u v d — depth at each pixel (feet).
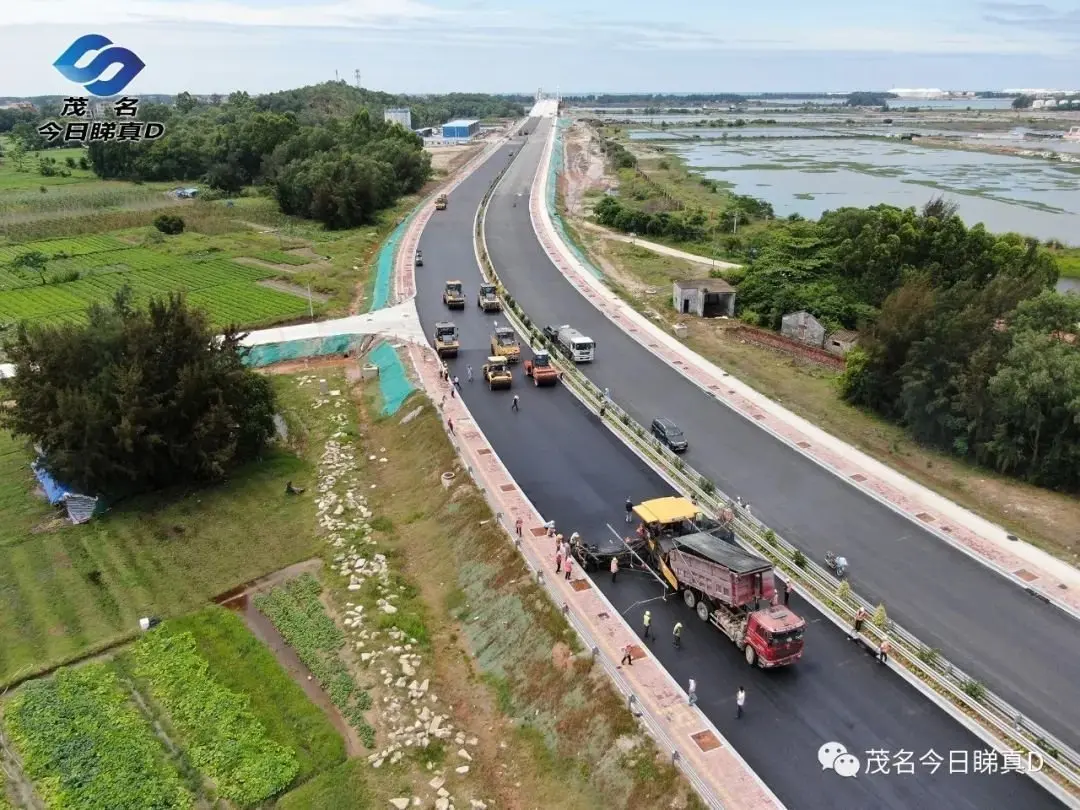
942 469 188.44
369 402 233.55
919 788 101.45
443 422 204.03
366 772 111.65
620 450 193.06
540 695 122.31
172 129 629.92
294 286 335.88
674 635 128.77
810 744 107.96
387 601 148.05
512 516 162.30
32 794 107.65
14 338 270.05
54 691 125.39
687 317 299.38
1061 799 99.96
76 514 173.88
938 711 114.42
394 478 192.85
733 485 177.27
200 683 127.65
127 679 129.18
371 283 338.34
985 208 560.20
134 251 391.45
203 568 159.02
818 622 133.49
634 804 102.01
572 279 338.13
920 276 235.20
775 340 274.77
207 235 425.28
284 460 201.67
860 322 269.64
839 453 192.13
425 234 413.18
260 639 140.05
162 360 185.68
